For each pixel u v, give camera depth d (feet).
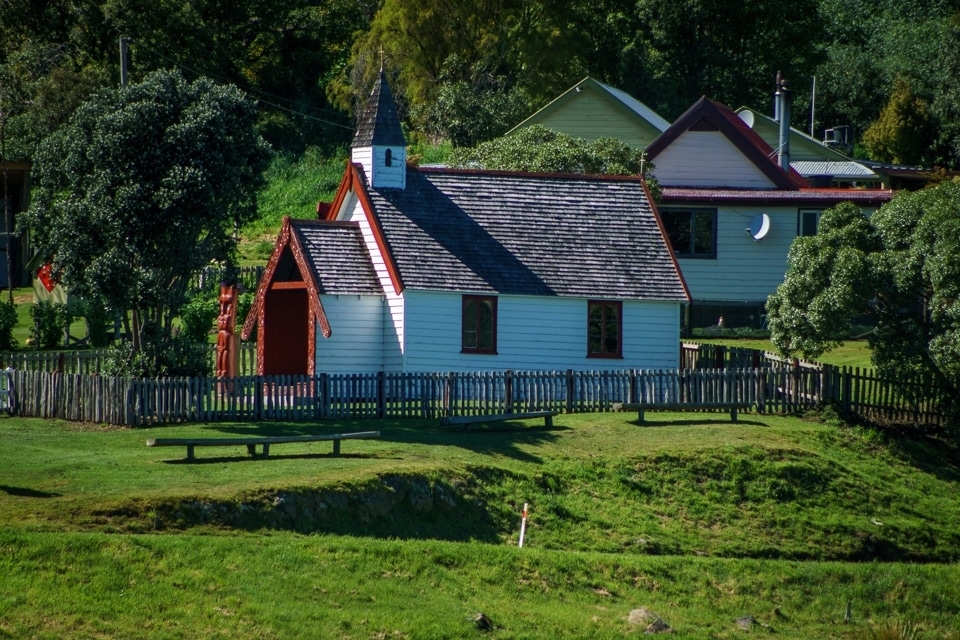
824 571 286.87
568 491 307.78
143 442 313.94
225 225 373.40
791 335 390.83
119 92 364.99
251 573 226.79
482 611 233.35
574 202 433.48
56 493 252.21
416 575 240.94
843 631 265.95
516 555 258.57
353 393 354.33
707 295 537.24
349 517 267.18
